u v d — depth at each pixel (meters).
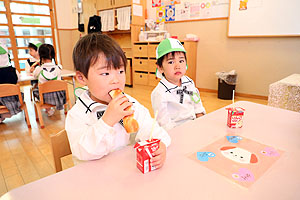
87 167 0.58
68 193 0.48
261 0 3.17
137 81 4.72
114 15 4.83
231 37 3.59
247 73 3.59
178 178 0.52
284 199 0.45
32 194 0.48
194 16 4.00
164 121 1.15
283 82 2.04
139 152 0.55
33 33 5.43
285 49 3.16
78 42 0.67
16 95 2.43
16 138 2.28
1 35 4.90
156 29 4.50
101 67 0.61
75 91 0.76
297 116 0.96
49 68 2.68
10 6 4.95
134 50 4.61
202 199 0.45
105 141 0.61
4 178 1.60
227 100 3.53
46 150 2.01
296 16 2.95
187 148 0.67
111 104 0.59
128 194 0.47
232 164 0.58
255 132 0.79
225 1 3.57
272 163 0.59
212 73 4.02
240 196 0.46
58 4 5.79
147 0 4.66
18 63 5.23
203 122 0.90
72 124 0.70
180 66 1.15
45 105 2.57
